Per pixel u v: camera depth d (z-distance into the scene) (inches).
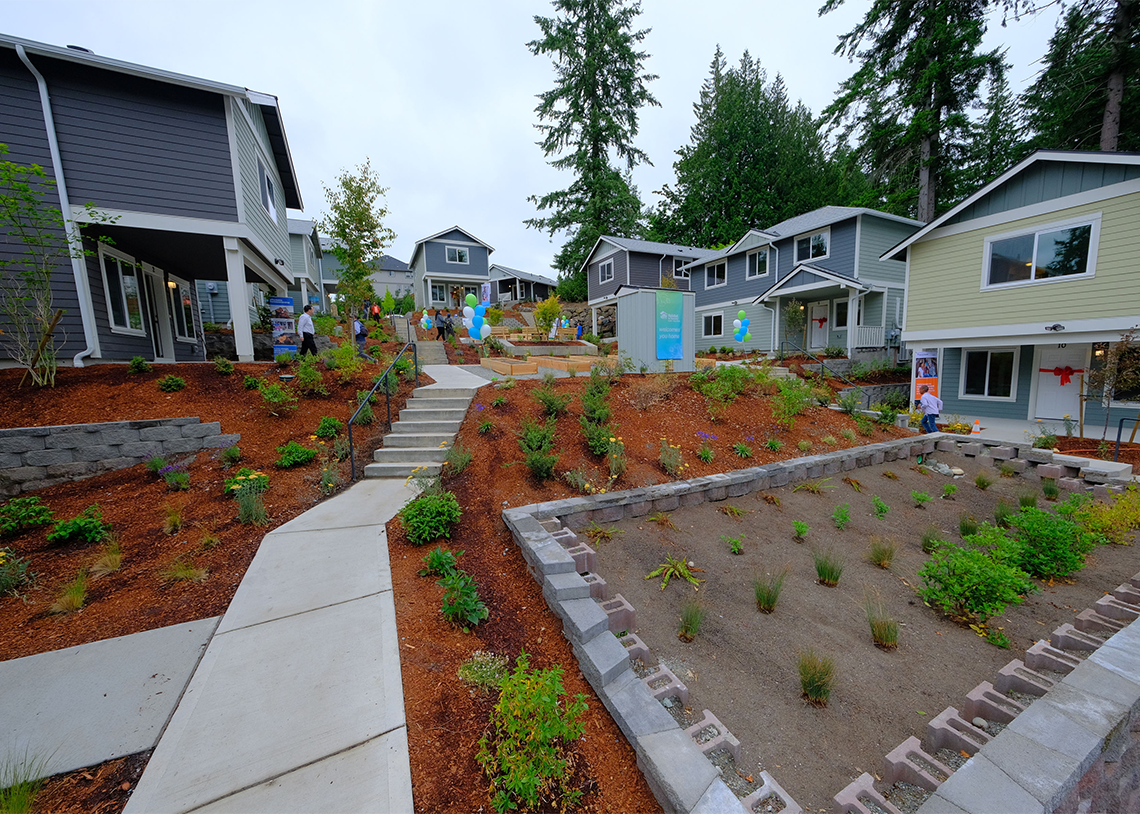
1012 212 437.7
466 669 115.4
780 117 1314.0
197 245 397.1
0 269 283.7
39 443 224.7
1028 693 125.9
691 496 232.8
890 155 820.6
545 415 280.5
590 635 123.0
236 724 97.0
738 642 150.5
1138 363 361.1
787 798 89.2
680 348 408.5
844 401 396.8
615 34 1106.1
